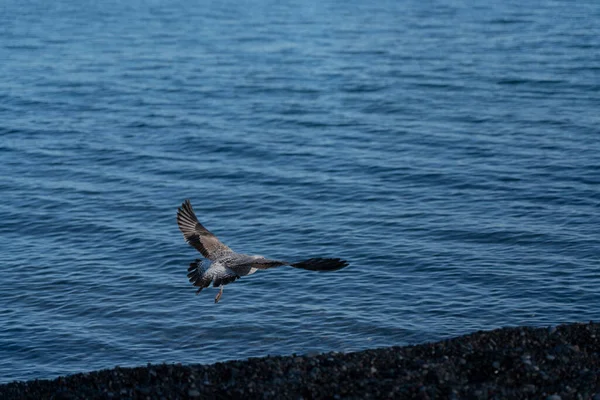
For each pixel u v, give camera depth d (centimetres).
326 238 3809
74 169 4966
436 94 6838
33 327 2967
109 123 6066
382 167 4891
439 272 3372
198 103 6656
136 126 5962
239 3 13400
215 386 2058
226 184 4653
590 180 4550
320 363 2158
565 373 2052
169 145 5472
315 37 9781
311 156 5162
